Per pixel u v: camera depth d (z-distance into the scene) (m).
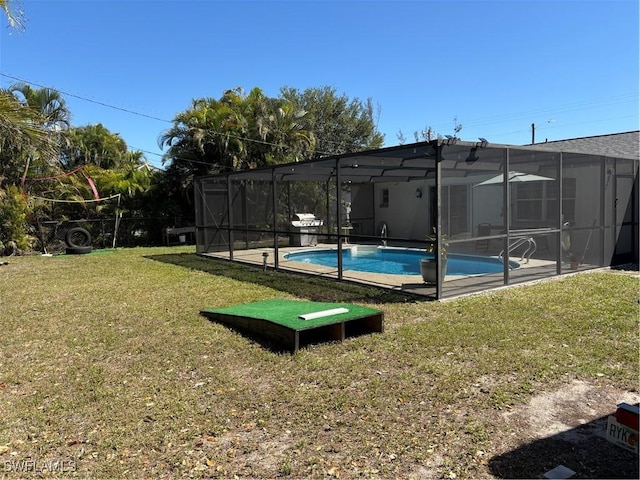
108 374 3.79
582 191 9.68
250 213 14.27
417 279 8.15
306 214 15.52
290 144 17.41
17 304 6.54
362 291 7.20
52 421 2.96
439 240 6.30
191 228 16.58
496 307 5.71
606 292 6.43
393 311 5.72
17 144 5.47
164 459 2.51
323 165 10.40
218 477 2.34
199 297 6.87
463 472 2.34
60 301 6.71
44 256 13.08
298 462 2.45
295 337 4.18
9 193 13.34
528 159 8.47
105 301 6.66
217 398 3.28
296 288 7.58
